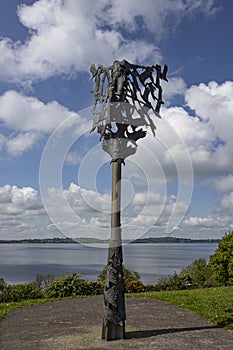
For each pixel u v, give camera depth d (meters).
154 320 7.04
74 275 12.73
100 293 12.30
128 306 8.79
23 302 10.01
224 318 7.03
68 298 10.73
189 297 9.80
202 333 6.00
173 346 5.25
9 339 5.75
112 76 5.77
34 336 5.91
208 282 15.84
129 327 6.42
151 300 9.69
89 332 6.09
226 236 15.91
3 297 11.12
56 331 6.21
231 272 14.95
